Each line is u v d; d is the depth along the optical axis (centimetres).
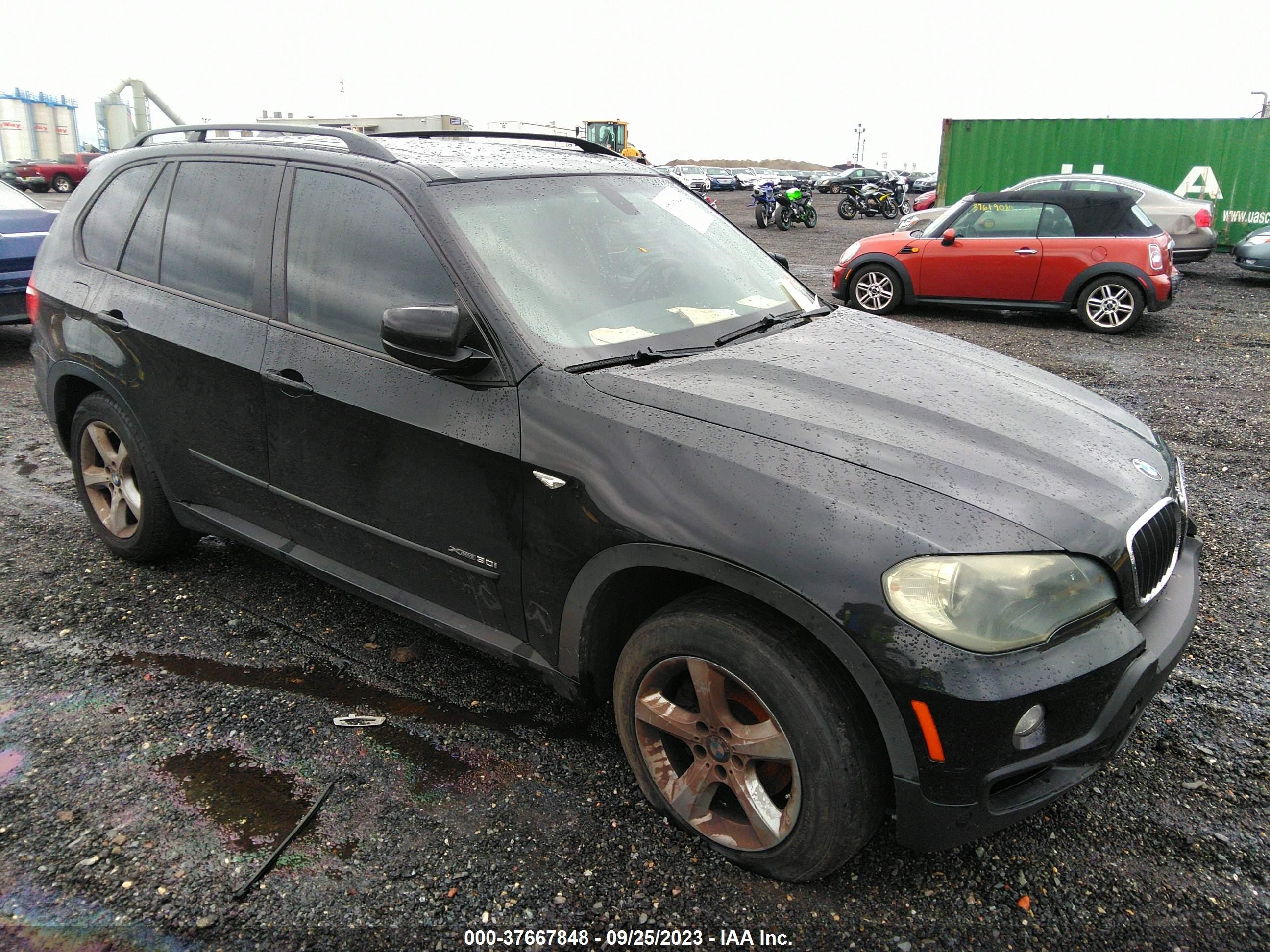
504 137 369
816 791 198
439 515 256
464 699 296
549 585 236
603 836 234
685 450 212
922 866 225
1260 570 385
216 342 307
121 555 386
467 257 253
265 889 215
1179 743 273
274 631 336
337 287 280
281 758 263
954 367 278
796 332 293
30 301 388
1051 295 994
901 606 184
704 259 317
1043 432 237
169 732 275
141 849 226
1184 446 556
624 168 341
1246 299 1232
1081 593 195
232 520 331
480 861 225
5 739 270
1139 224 957
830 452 207
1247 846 231
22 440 561
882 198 2831
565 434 227
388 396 259
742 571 197
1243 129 1642
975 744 184
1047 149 1775
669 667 220
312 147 306
